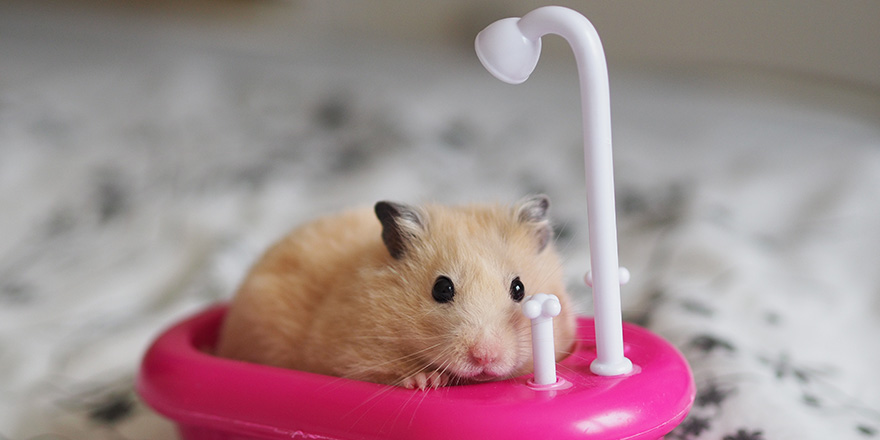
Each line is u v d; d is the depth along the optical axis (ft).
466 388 1.14
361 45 3.43
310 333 1.26
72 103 2.68
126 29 3.22
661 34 3.26
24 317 1.73
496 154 2.51
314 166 2.44
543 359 1.14
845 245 1.83
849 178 2.14
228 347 1.34
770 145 2.53
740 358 1.40
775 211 2.09
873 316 1.63
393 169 2.31
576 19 1.11
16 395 1.49
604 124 1.12
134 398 1.48
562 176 2.36
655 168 2.44
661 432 1.12
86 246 2.06
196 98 2.77
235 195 2.25
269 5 3.46
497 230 1.28
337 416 1.14
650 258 1.83
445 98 2.86
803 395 1.37
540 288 1.25
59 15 3.26
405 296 1.23
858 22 2.94
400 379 1.20
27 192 2.26
